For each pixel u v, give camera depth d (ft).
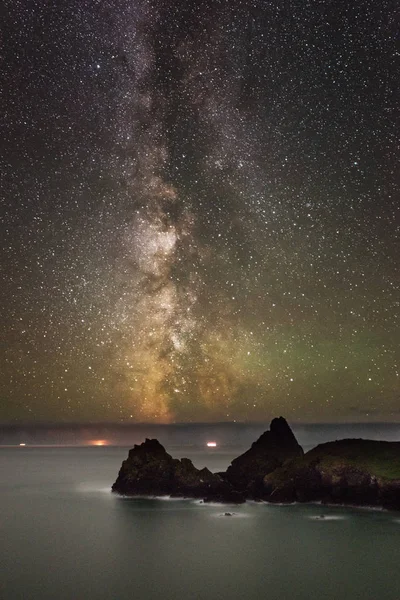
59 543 112.68
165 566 94.68
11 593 81.05
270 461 156.04
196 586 83.56
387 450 141.90
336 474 139.23
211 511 139.13
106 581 86.74
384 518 125.18
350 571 90.43
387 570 90.58
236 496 147.02
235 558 98.99
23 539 116.88
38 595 80.12
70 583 85.71
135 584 84.84
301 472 145.18
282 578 87.25
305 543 107.45
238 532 117.29
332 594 79.66
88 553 104.22
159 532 119.75
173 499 156.97
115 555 102.47
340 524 120.98
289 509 137.28
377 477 133.80
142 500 159.22
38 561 98.94
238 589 82.17
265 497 147.33
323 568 92.12
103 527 126.52
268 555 100.32
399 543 106.63
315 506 139.33
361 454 143.13
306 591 80.89
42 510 152.56
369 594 79.66
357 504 135.44
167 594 80.28
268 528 119.96
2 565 96.32
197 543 109.70
